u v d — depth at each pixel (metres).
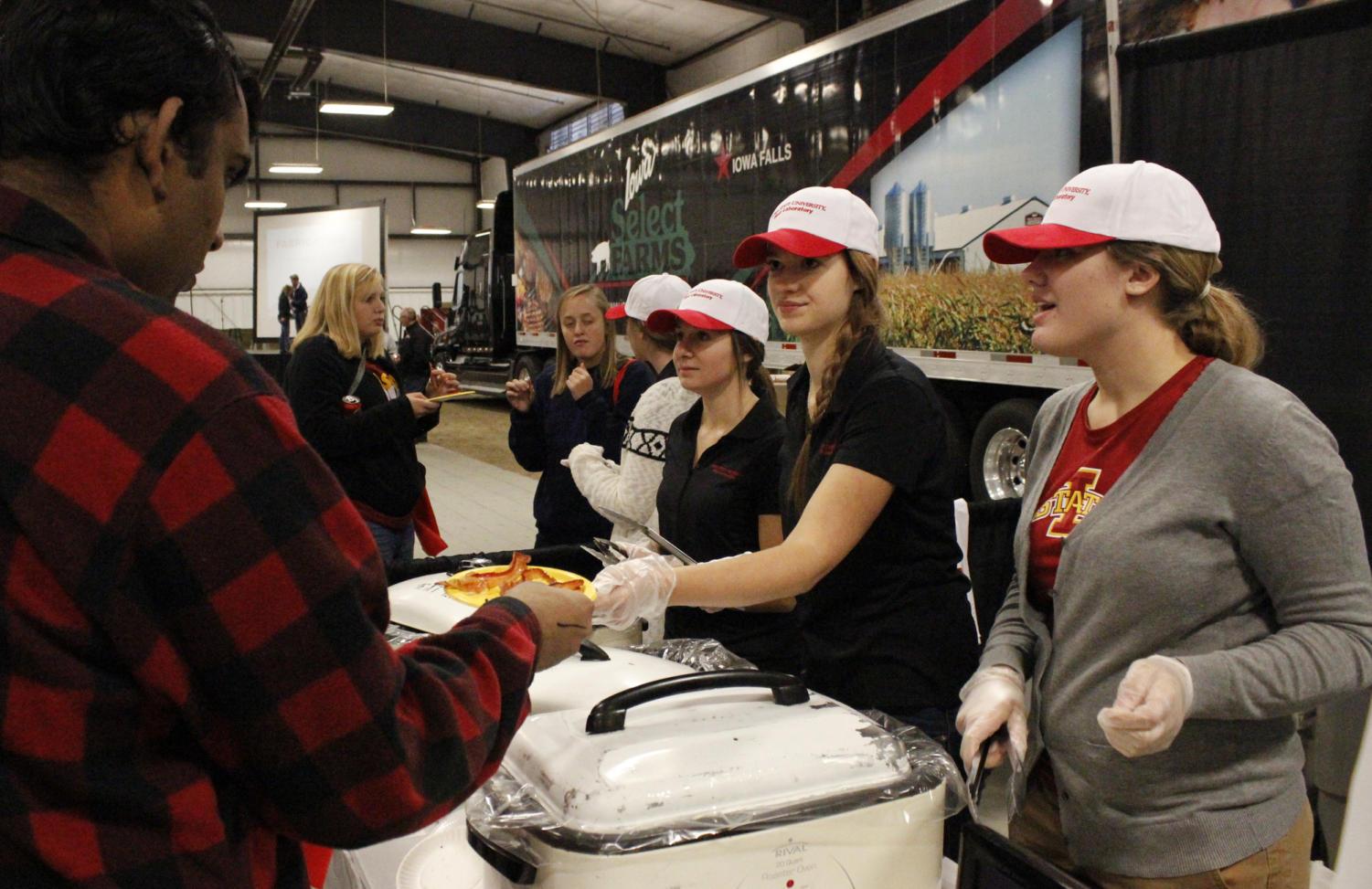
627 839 0.81
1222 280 3.70
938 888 0.97
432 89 22.11
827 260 1.58
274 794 0.69
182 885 0.66
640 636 2.18
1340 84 3.33
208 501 0.64
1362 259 3.31
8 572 0.62
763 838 0.84
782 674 1.03
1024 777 1.29
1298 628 1.08
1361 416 3.32
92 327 0.65
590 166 9.30
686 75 17.67
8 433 0.63
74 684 0.63
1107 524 1.18
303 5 13.24
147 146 0.73
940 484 1.54
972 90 4.81
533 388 3.45
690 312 2.05
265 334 12.55
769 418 2.06
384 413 3.23
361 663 0.68
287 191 26.69
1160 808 1.17
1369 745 0.78
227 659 0.65
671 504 2.16
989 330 4.87
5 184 0.71
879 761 0.92
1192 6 3.74
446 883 1.03
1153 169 1.18
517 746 0.94
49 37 0.68
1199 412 1.15
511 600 0.88
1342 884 0.78
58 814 0.63
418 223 27.81
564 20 16.17
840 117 5.71
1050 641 1.28
